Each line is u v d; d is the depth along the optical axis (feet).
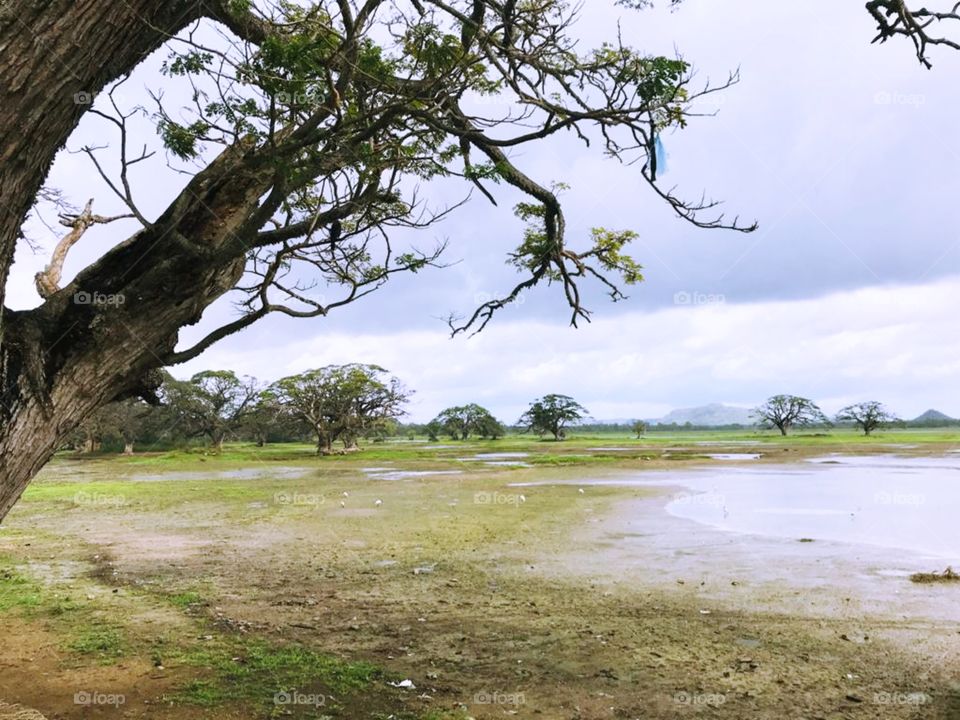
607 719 19.63
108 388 15.53
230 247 15.90
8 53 11.05
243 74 16.29
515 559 44.78
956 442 245.04
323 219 18.99
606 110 17.70
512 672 23.50
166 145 17.20
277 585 37.70
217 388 250.57
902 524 58.44
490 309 27.32
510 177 24.07
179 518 67.82
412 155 22.43
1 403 13.62
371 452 229.86
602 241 26.84
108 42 12.08
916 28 18.71
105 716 19.44
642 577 39.06
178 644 26.55
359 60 17.15
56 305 14.98
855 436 343.87
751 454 181.68
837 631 28.35
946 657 24.95
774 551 46.75
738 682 22.54
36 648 26.00
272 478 123.34
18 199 11.97
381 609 32.32
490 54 18.12
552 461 158.92
